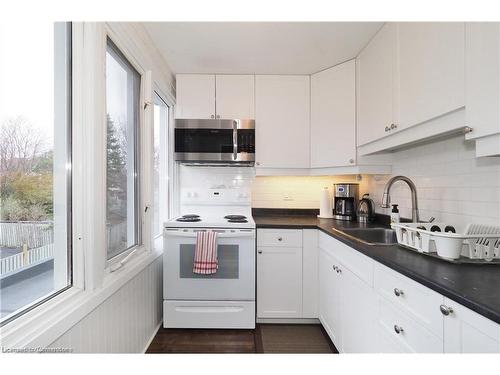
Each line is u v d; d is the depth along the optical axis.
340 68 2.12
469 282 0.78
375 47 1.71
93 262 1.08
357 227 1.89
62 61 1.01
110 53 1.34
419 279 0.85
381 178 2.16
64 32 1.02
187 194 2.46
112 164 1.38
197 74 2.29
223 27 1.65
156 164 2.20
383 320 1.08
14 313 0.80
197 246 1.90
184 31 1.70
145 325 1.75
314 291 2.04
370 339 1.19
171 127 2.35
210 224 1.97
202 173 2.48
